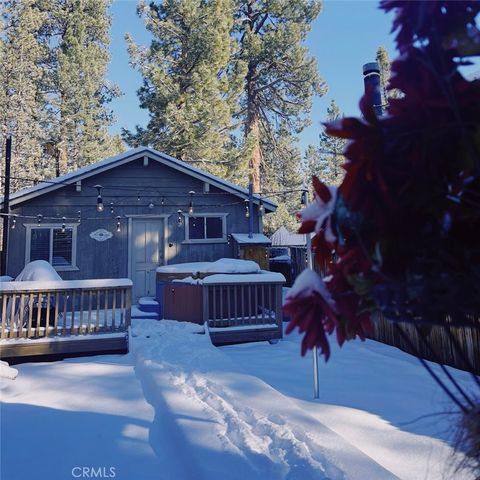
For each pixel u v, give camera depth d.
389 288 0.90
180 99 18.84
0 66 20.92
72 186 10.86
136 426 3.71
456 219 0.88
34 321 6.98
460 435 1.13
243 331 7.41
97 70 25.16
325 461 2.74
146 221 11.47
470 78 1.15
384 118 0.89
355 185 0.88
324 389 4.67
